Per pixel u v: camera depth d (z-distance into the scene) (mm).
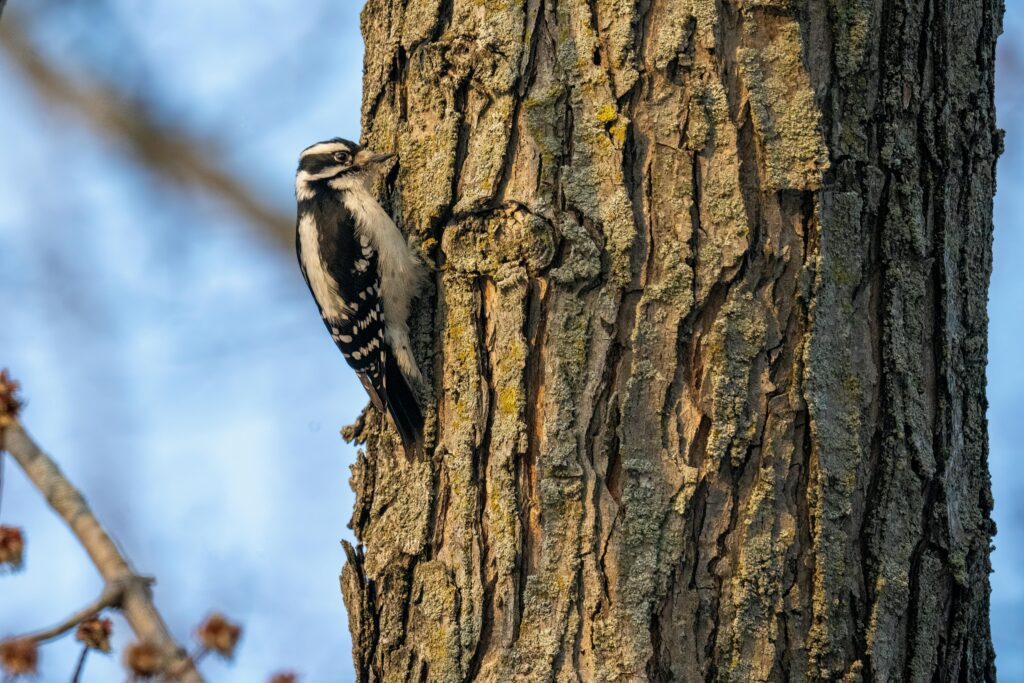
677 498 8477
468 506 9141
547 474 8773
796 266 8469
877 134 8648
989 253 9336
